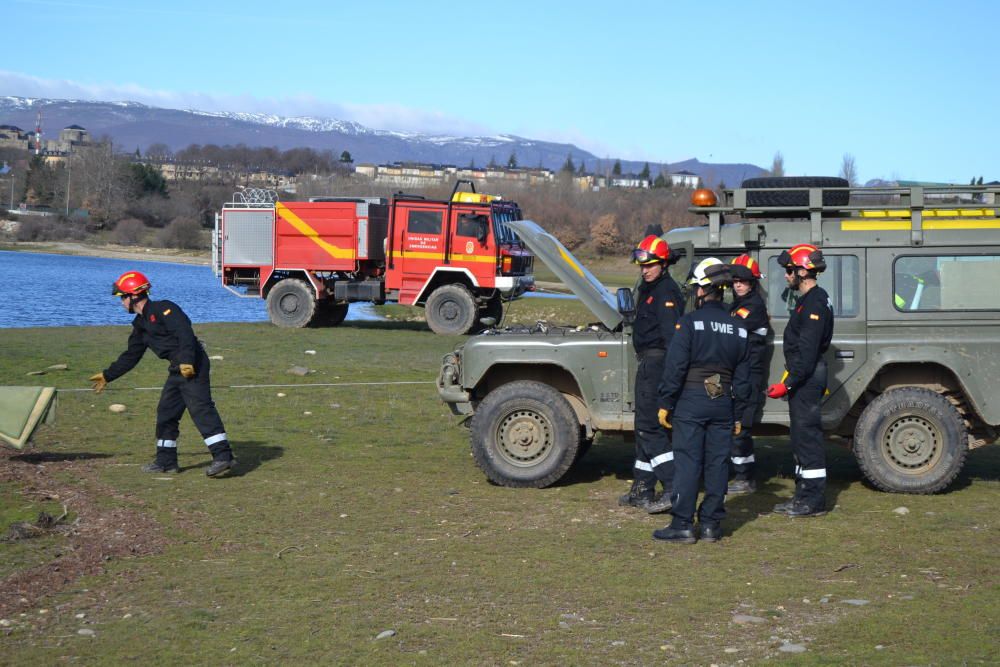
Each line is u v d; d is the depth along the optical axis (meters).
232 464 9.23
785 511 8.02
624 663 5.09
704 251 8.88
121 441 10.85
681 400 7.23
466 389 9.14
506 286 25.39
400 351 20.61
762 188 9.09
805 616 5.72
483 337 9.09
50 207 134.62
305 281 26.64
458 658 5.16
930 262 8.55
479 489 8.90
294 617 5.74
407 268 25.73
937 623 5.56
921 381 8.85
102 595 6.12
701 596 6.07
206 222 134.38
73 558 6.79
